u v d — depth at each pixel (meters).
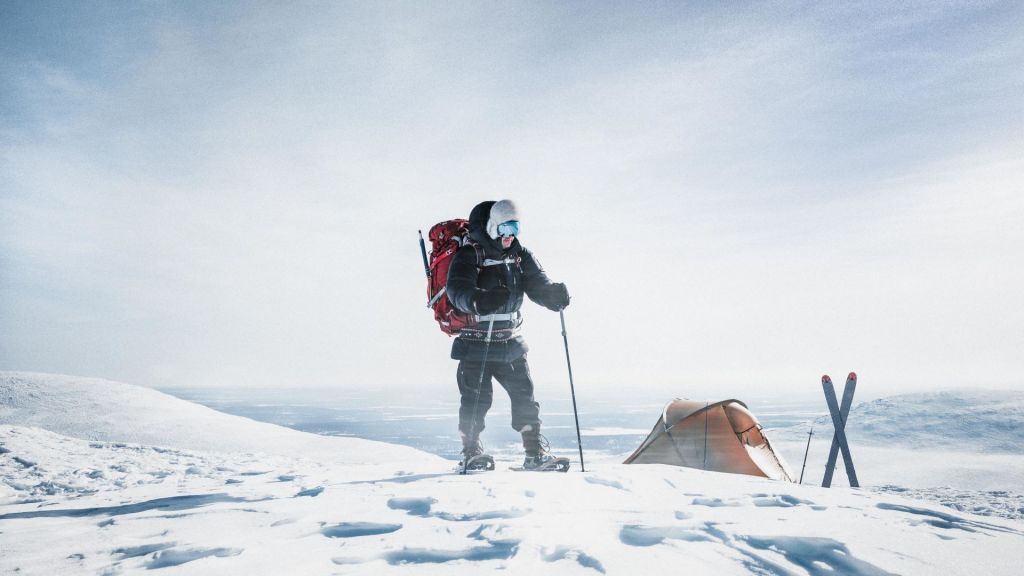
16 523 2.60
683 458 8.56
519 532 2.12
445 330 4.50
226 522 2.47
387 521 2.38
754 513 2.53
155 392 18.08
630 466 4.55
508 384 4.47
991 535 2.17
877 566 1.76
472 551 1.92
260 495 3.20
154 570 1.80
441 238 4.52
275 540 2.15
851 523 2.31
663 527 2.17
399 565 1.82
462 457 4.41
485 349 4.34
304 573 1.75
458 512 2.51
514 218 4.18
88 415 14.75
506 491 3.01
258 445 12.38
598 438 122.56
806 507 2.71
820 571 1.77
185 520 2.52
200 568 1.80
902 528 2.24
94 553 2.07
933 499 8.36
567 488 3.12
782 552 1.93
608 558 1.82
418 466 5.18
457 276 4.12
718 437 8.57
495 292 3.99
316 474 4.86
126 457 8.81
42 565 1.92
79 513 2.83
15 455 8.40
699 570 1.74
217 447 12.15
